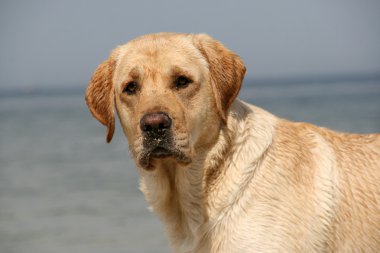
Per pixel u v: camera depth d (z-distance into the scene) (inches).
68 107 4643.2
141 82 269.0
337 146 287.1
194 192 269.3
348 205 274.5
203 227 267.9
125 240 632.4
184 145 257.9
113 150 1441.9
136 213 753.6
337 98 3693.4
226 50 284.5
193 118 265.3
